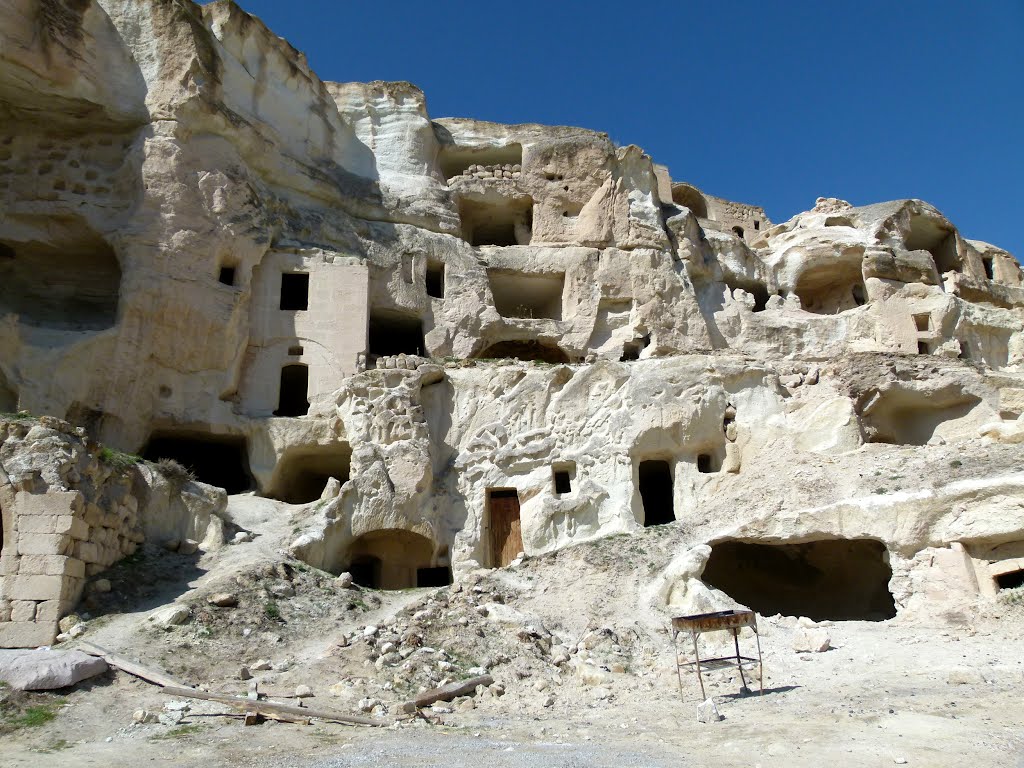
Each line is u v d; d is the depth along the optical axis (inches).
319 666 548.1
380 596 741.3
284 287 1156.5
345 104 1332.4
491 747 400.5
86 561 621.0
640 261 1302.9
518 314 1371.8
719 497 908.0
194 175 1028.5
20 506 589.6
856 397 1111.6
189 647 557.6
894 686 512.1
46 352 900.6
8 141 1039.0
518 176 1353.3
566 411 975.0
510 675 562.9
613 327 1282.0
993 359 1428.4
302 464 1039.0
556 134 1421.0
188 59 1046.4
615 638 657.0
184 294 981.8
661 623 701.9
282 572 709.9
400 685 528.4
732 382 977.5
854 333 1370.6
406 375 964.6
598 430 961.5
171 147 1016.9
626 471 931.3
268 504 882.8
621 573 797.9
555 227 1330.0
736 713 466.3
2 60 941.2
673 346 1267.2
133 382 946.7
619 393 975.6
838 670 573.6
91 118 1032.2
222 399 1000.9
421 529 882.1
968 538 720.3
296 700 484.1
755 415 962.1
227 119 1073.5
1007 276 1636.3
